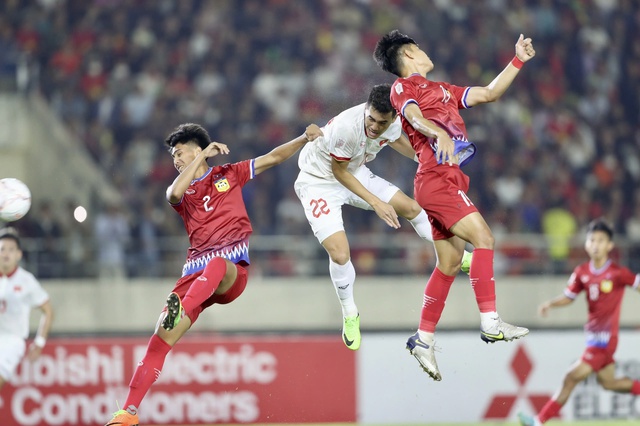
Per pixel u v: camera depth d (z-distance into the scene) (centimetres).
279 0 5678
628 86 5709
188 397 3133
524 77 5553
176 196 2048
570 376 2998
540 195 4981
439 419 3180
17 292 2981
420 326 2052
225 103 5259
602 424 3147
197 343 3152
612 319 3023
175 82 5294
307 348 3183
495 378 3203
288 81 5397
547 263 4191
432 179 1900
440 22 5738
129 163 4838
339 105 5381
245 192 4803
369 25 5694
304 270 4197
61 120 4941
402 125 1973
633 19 5938
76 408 3108
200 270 2094
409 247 4209
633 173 5275
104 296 4097
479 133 5172
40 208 4344
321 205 2272
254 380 3158
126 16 5506
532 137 5259
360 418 3170
